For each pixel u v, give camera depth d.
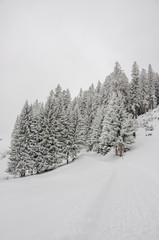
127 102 40.97
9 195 6.74
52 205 5.17
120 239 3.32
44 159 27.02
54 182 10.85
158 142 27.78
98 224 3.99
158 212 4.84
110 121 30.92
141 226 3.95
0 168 39.53
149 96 58.59
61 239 3.10
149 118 46.28
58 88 53.47
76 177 12.68
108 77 58.56
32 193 7.12
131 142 30.98
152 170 13.82
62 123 34.16
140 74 55.25
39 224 3.73
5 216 4.21
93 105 53.25
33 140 28.06
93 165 21.83
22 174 26.52
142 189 7.63
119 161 24.97
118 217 4.45
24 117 29.14
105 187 7.89
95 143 40.81
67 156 32.56
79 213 4.47
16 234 3.21
